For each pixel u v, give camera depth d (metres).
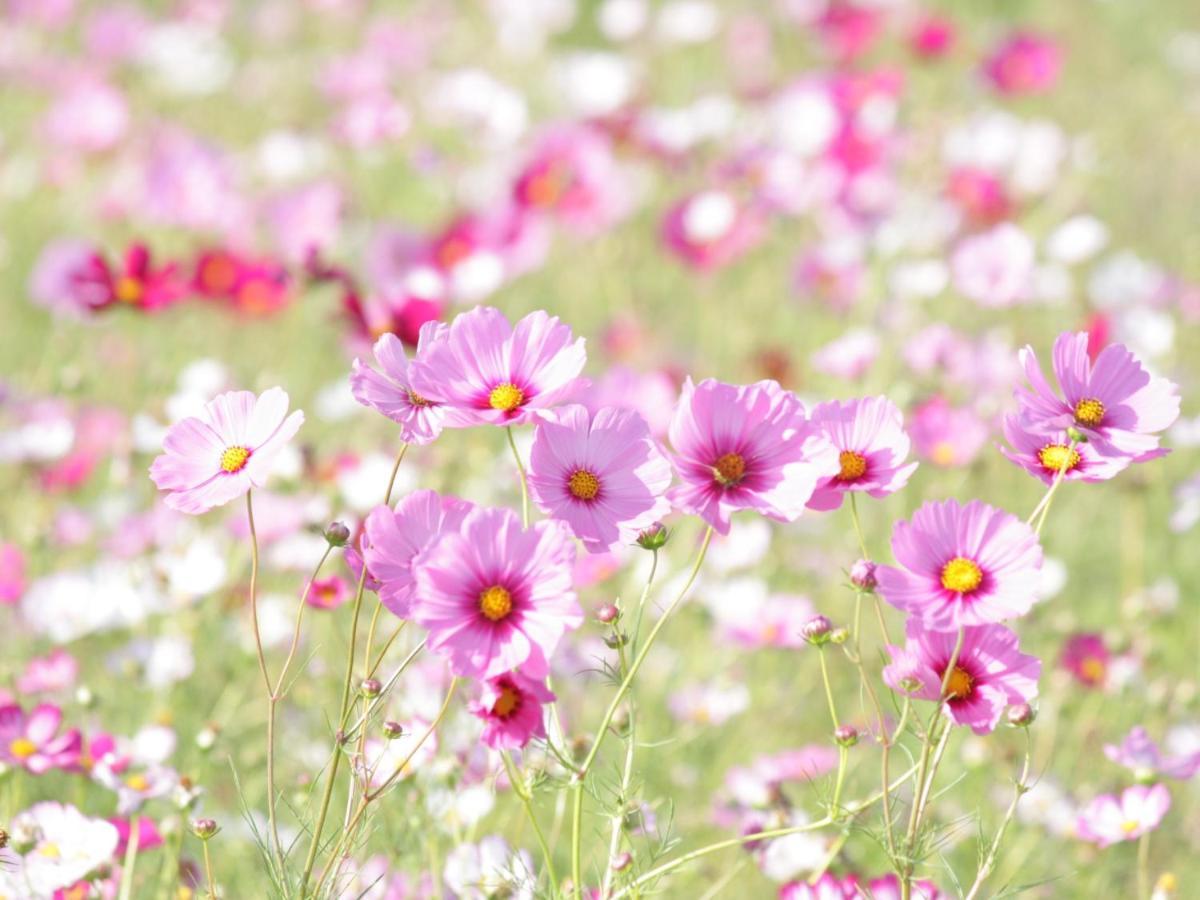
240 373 6.37
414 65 9.53
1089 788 3.87
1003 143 7.46
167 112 9.38
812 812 3.69
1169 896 3.12
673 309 7.34
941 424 4.45
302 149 8.19
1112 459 2.29
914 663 2.29
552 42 10.83
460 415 2.26
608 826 2.83
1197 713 4.21
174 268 5.07
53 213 8.24
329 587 3.22
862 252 6.67
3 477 5.27
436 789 3.04
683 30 10.14
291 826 3.45
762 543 4.64
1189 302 6.31
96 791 3.74
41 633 4.30
